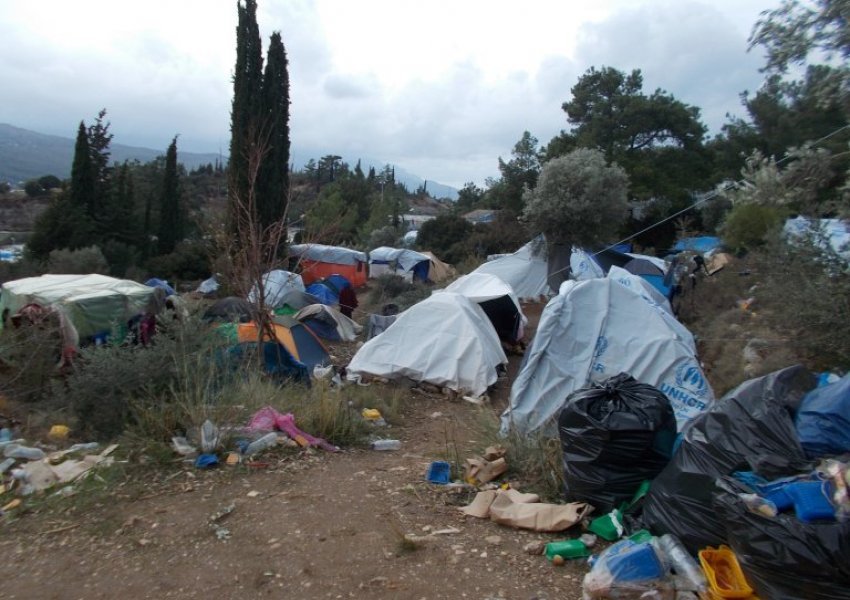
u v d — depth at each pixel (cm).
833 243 699
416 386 1092
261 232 1029
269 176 2745
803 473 305
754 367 777
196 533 409
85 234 3475
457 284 1694
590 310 767
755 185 636
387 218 5244
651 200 3338
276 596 332
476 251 3653
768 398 338
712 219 3152
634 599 297
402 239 4409
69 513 450
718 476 334
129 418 670
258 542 394
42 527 429
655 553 312
